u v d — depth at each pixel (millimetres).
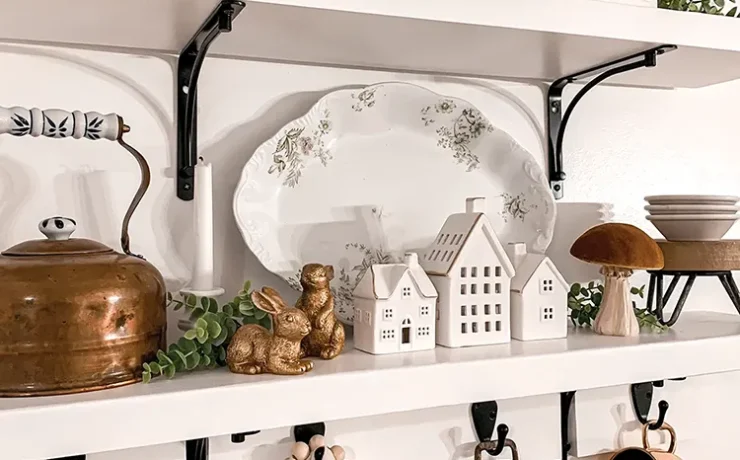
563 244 1063
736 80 1202
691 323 999
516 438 1023
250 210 851
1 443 563
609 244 863
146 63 841
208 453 843
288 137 873
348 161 919
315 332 751
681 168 1154
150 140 841
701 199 938
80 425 589
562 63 947
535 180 989
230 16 678
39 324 604
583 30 798
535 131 1057
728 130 1192
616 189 1106
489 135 979
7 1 665
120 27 749
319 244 894
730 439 1182
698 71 1015
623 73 1030
